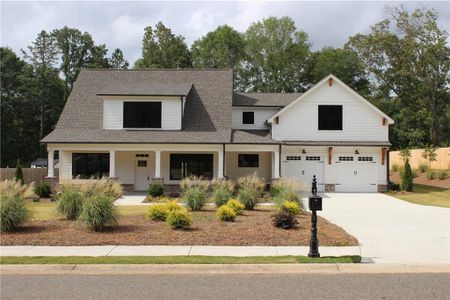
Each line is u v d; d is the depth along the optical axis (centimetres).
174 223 1423
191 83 3409
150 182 3122
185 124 3097
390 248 1226
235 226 1476
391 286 866
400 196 2836
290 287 857
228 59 6894
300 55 6862
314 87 3144
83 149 2898
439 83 5516
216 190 2034
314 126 3159
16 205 1403
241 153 3253
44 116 6612
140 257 1078
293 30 6900
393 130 5897
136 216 1709
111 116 3053
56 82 6594
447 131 6281
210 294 809
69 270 993
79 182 1734
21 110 6331
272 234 1352
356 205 2327
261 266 998
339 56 6638
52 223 1516
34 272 987
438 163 4362
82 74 3500
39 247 1209
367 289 843
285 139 3156
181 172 3106
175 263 1012
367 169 3152
